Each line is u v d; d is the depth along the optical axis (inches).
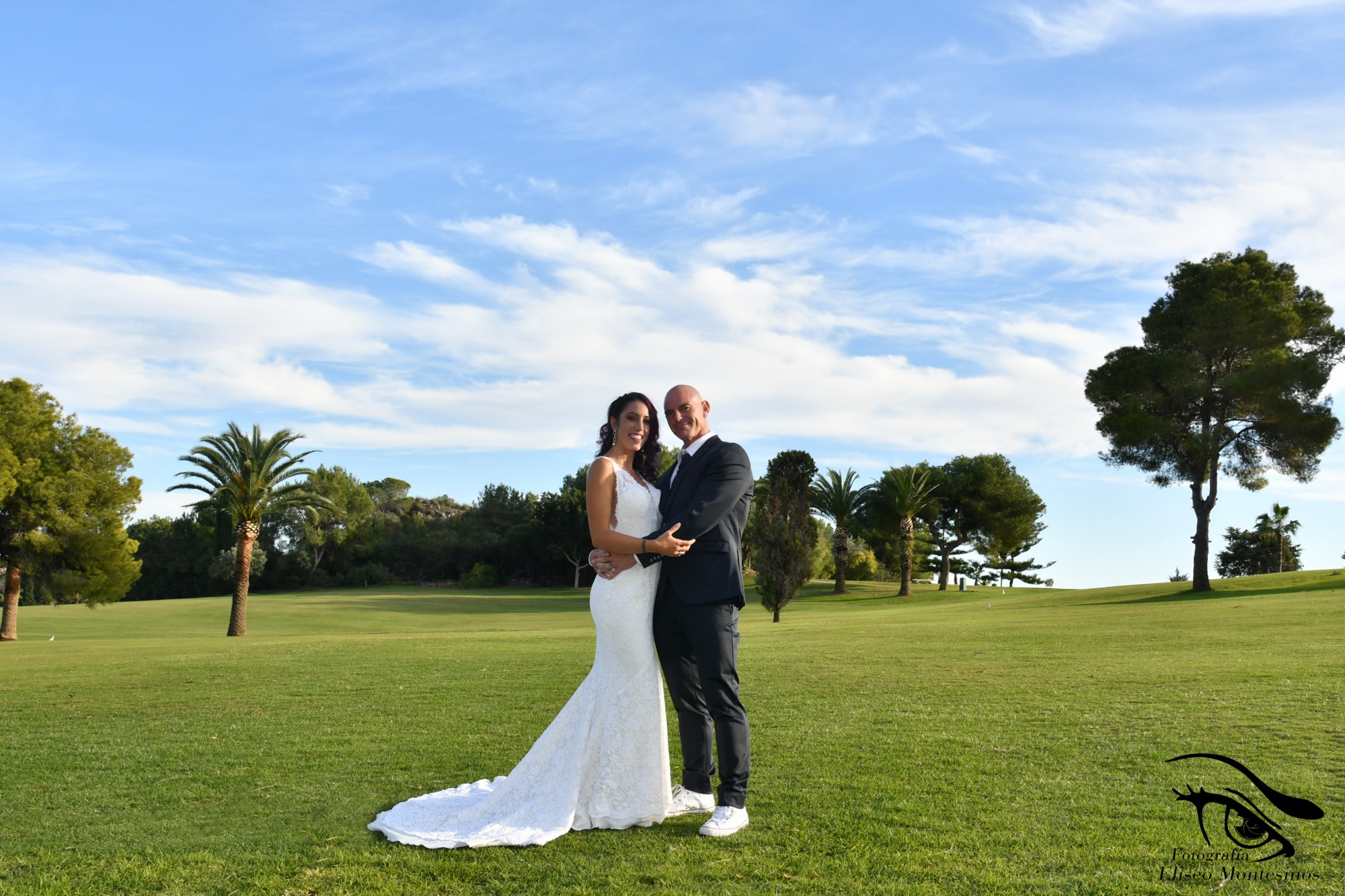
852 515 2311.8
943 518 2421.3
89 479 1291.8
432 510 3774.6
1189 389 1331.2
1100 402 1444.4
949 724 252.7
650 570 171.3
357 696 347.6
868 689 330.6
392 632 1373.0
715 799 175.8
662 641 172.4
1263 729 229.8
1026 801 170.7
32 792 193.9
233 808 177.9
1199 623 617.0
